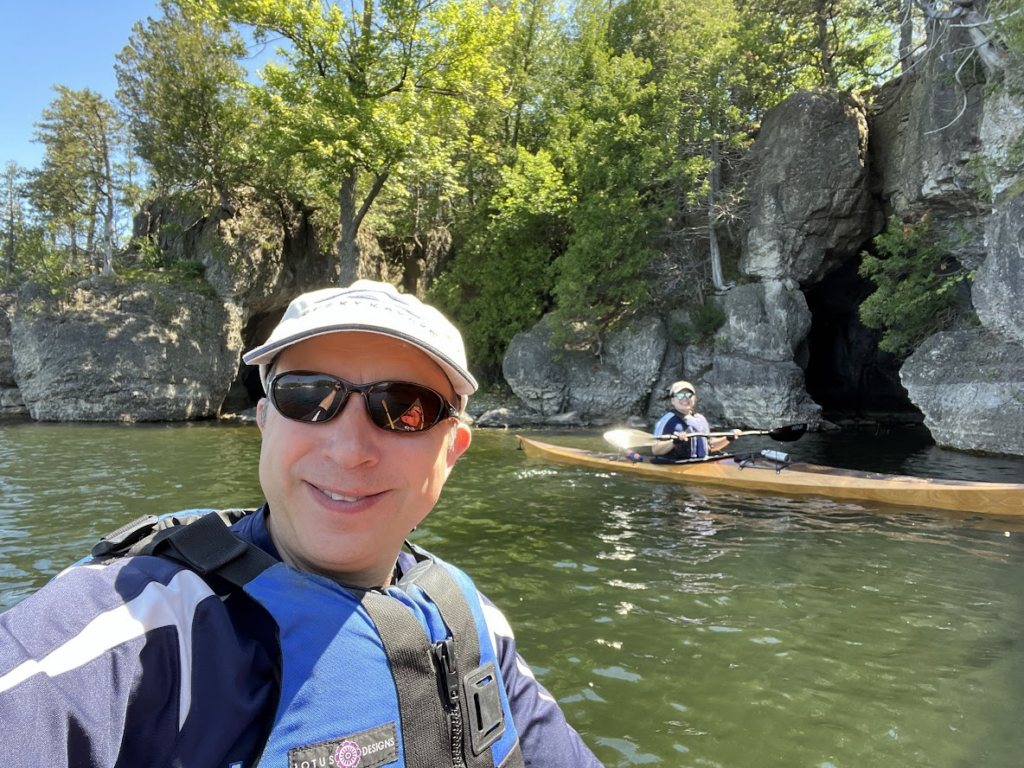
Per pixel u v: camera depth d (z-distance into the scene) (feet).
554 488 26.40
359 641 3.03
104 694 2.43
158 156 63.93
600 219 58.70
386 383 3.31
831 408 71.31
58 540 18.38
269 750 2.69
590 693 10.05
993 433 38.73
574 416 60.64
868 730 9.05
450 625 3.54
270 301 70.44
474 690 3.44
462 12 58.54
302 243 71.15
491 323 70.03
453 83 61.46
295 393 3.34
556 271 66.90
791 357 57.67
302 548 3.39
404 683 3.10
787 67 66.23
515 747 3.64
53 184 76.28
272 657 2.92
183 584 2.86
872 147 58.34
